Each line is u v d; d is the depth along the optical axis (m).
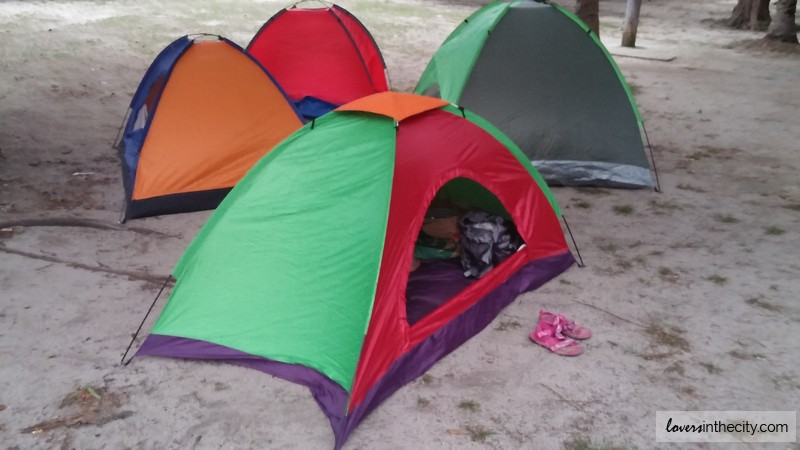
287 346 3.42
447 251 4.55
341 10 8.57
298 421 3.12
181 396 3.28
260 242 3.67
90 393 3.29
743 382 3.43
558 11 6.23
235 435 3.02
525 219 4.43
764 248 4.99
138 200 5.39
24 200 5.66
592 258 4.86
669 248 5.02
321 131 3.97
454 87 6.30
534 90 6.19
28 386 3.33
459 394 3.34
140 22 13.67
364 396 3.17
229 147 5.67
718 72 11.68
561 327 3.82
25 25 12.66
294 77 8.22
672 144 7.68
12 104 8.33
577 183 6.29
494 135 4.39
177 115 5.55
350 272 3.38
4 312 3.99
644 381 3.44
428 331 3.65
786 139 7.82
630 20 13.63
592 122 6.20
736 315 4.07
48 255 4.75
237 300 3.60
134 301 4.19
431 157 3.83
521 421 3.14
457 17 16.80
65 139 7.30
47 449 2.92
